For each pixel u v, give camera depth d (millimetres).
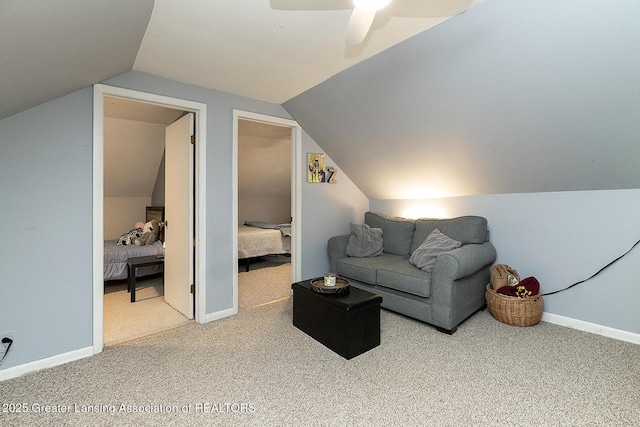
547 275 2807
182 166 2986
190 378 1911
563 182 2607
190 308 2889
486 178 3000
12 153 1917
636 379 1863
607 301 2484
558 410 1598
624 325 2408
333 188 3979
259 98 3168
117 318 2918
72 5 1161
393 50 2188
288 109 3420
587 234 2574
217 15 1748
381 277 2947
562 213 2703
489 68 2047
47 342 2051
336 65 2439
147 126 4508
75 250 2158
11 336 1930
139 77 2453
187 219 2914
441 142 2857
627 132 2010
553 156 2428
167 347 2320
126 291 3830
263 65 2408
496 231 3152
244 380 1889
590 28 1611
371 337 2273
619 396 1705
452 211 3545
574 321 2650
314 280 2750
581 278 2611
